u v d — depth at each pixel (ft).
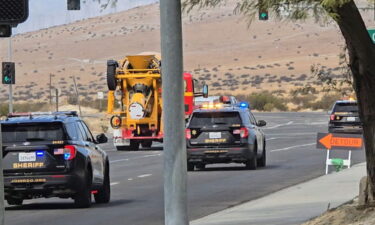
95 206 140.97
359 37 84.12
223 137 206.80
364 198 93.15
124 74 312.71
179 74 67.56
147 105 313.73
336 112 326.24
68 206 142.92
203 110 210.18
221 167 225.15
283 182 173.68
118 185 179.73
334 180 159.22
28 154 134.51
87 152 139.13
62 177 133.90
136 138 314.96
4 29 63.67
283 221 106.63
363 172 172.86
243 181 178.91
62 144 134.72
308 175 189.26
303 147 299.99
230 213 121.60
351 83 91.50
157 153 299.38
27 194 135.13
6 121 136.77
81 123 146.41
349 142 180.86
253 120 222.07
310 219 101.14
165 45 67.41
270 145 317.01
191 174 201.36
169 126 67.87
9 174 134.41
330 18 71.61
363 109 89.56
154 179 193.16
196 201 142.51
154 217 123.75
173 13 67.26
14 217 128.06
